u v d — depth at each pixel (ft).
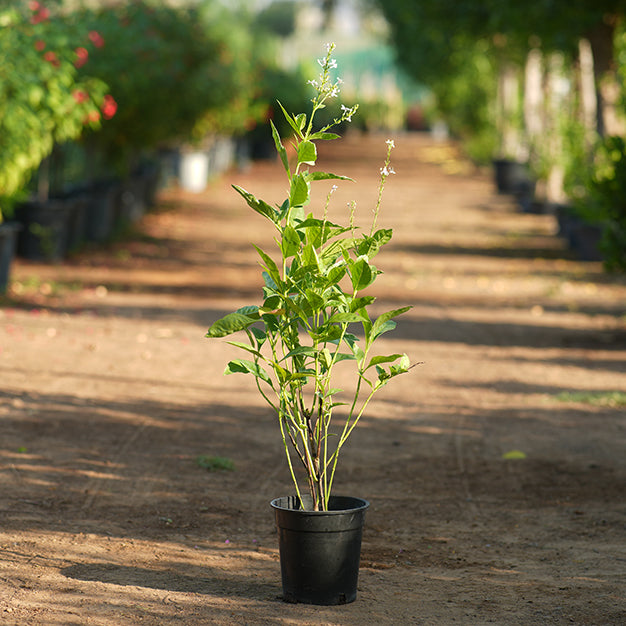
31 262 46.44
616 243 34.99
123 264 49.14
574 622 12.52
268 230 67.46
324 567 12.85
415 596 13.48
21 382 25.32
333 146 164.04
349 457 21.03
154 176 75.15
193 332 34.01
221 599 13.07
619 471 20.16
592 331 36.29
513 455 21.21
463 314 39.34
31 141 36.50
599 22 49.14
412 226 70.23
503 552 15.61
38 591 13.05
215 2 90.79
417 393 27.02
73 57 38.58
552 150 73.61
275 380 28.07
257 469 19.89
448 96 128.06
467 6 56.39
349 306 12.50
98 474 18.85
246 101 97.91
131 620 12.16
